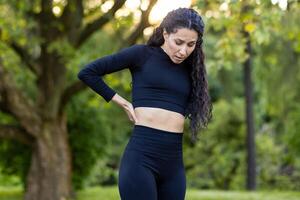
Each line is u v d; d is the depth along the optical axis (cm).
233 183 2011
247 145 1712
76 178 1253
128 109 322
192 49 317
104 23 948
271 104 1612
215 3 748
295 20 913
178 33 310
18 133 992
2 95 957
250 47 1263
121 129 2014
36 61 1030
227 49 869
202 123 337
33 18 999
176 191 322
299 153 1748
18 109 964
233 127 1947
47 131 985
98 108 1259
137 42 932
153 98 320
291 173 2038
